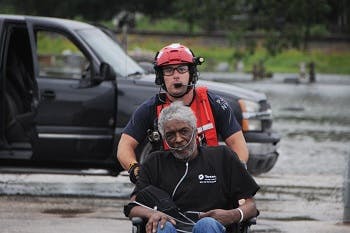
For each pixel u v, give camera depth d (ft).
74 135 68.69
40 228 55.93
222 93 69.72
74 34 70.28
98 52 70.23
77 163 69.77
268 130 71.97
